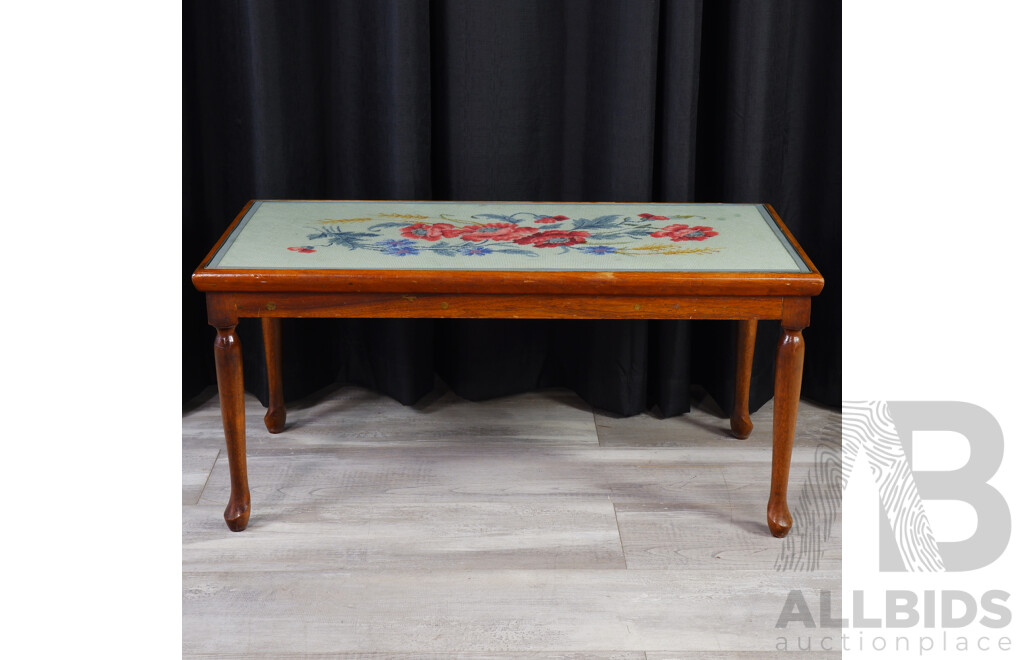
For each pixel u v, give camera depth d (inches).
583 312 81.4
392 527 89.2
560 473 97.5
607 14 98.3
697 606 80.0
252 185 103.4
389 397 111.4
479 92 100.9
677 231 89.9
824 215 105.8
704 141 106.3
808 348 110.3
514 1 99.0
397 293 80.8
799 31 101.0
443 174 105.0
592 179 105.5
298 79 100.9
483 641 76.4
